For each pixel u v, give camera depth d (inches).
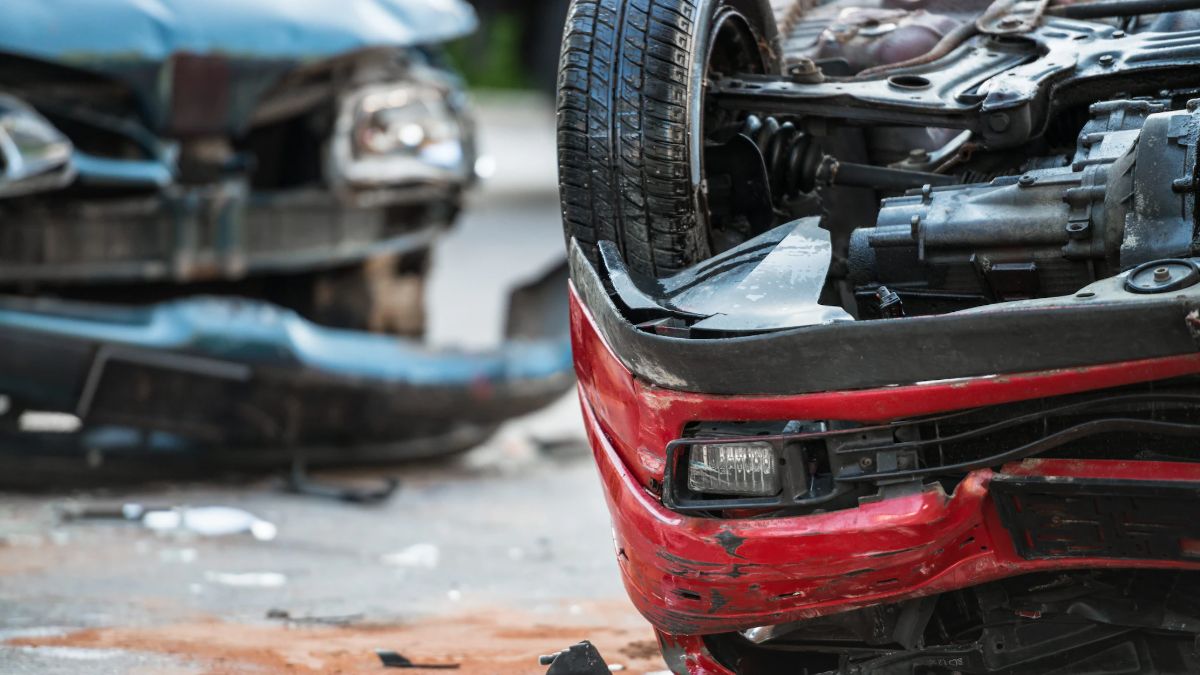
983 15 241.3
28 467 361.4
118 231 376.2
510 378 394.3
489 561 309.1
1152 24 229.6
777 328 182.4
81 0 369.4
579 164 217.0
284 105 392.5
